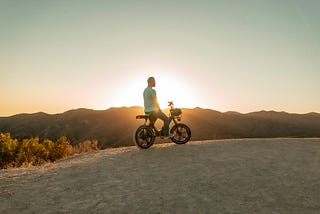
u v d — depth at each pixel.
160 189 8.39
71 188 8.54
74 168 10.28
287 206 7.61
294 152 12.03
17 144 17.27
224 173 9.58
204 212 7.21
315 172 9.84
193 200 7.77
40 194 8.18
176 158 11.14
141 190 8.34
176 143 13.37
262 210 7.37
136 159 11.12
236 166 10.23
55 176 9.55
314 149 12.54
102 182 8.95
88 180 9.12
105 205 7.51
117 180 9.07
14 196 8.05
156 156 11.43
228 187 8.58
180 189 8.39
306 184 8.90
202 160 10.88
